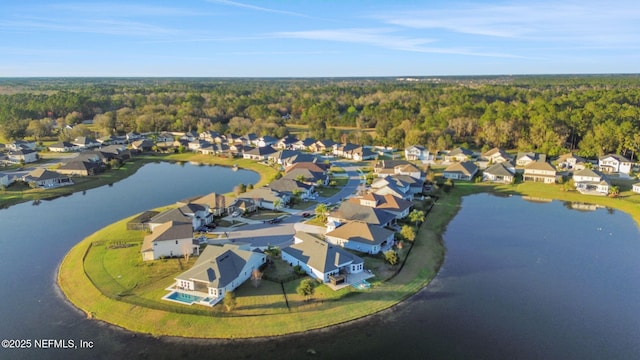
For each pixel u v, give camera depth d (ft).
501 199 349.20
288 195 320.50
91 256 219.00
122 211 309.63
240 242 239.09
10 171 426.10
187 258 214.48
